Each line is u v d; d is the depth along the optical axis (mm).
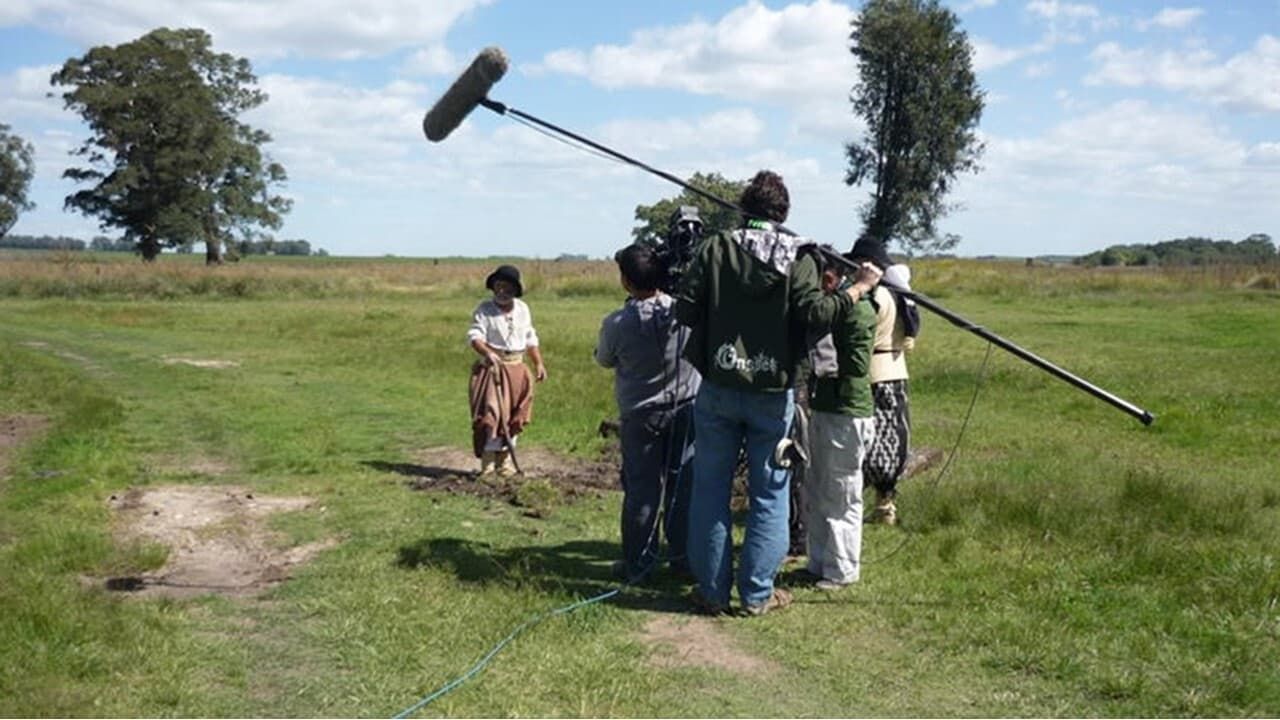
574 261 53031
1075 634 5250
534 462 9695
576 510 7859
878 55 59156
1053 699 4598
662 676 4820
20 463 9320
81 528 7047
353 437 10914
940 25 58969
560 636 5258
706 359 5504
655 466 6141
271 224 75938
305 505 8023
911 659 5031
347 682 4742
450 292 42406
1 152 97688
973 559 6484
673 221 6098
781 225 5527
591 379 14750
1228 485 8352
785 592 5828
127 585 6070
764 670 4918
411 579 6133
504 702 4520
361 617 5504
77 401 12758
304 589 5988
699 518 5613
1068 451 10102
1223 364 17109
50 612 5199
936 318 27547
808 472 6113
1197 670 4793
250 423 11625
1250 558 6262
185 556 6727
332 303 37281
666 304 6066
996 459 9703
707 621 5551
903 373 7184
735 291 5371
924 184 61219
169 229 68938
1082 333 23203
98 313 30578
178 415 12227
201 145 70000
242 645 5156
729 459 5590
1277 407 12672
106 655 4871
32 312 31156
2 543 6789
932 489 7816
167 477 8961
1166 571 6113
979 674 4863
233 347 20547
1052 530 6992
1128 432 11281
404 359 17797
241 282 41156
